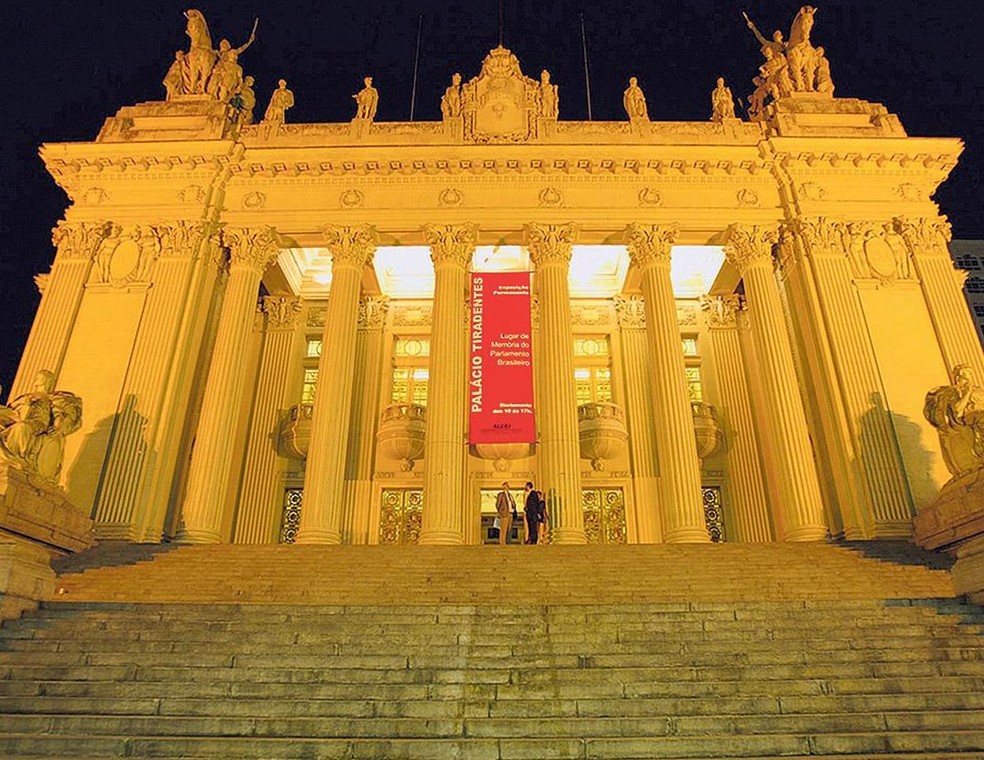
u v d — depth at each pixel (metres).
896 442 19.62
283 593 12.38
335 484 19.62
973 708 7.99
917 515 16.17
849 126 24.02
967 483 14.35
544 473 19.55
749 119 27.03
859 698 7.96
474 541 24.47
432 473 19.44
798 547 15.27
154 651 9.33
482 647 9.29
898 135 23.56
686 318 28.06
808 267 22.05
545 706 7.88
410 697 8.17
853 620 10.24
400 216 22.81
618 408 25.70
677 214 22.83
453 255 22.31
